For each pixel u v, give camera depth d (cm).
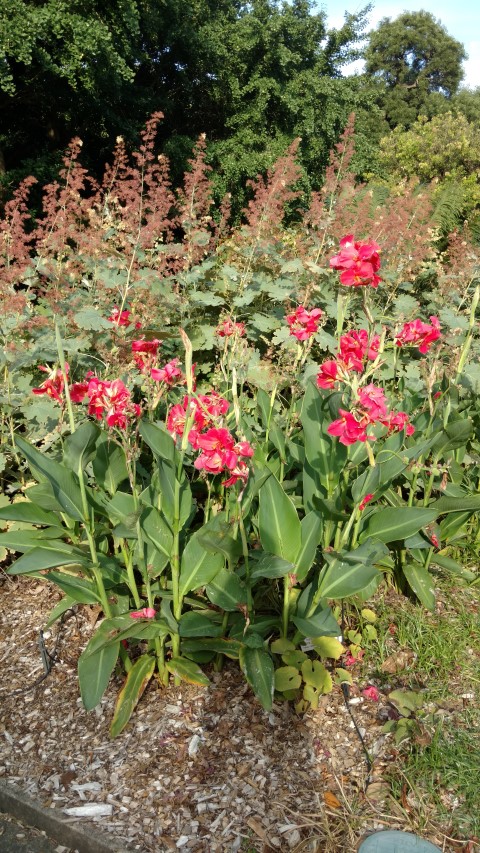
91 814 215
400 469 273
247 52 1599
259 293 479
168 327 473
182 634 239
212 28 1599
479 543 356
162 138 1566
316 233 526
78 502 246
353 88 1802
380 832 206
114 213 521
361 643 285
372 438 242
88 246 446
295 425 367
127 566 251
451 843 204
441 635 294
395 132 2484
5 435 355
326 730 244
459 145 2152
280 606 286
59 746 241
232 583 249
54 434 317
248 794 219
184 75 1555
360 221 552
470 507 295
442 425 320
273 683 225
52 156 1276
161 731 243
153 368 264
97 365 397
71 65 1090
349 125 562
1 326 378
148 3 1348
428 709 255
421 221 640
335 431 224
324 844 204
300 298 452
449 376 349
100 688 221
